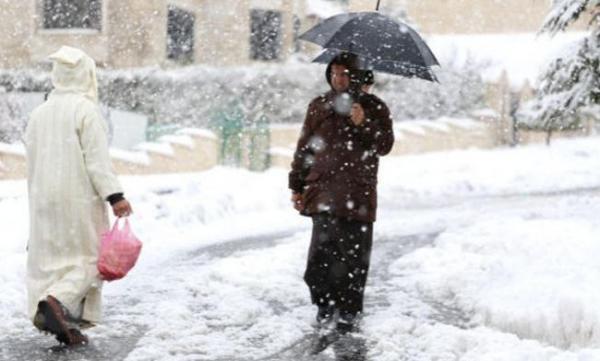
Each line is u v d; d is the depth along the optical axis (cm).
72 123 1482
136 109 7200
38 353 1427
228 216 3328
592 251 2014
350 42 1622
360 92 1677
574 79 3672
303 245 2445
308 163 1709
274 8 8456
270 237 2812
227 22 8212
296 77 7681
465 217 3294
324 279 1680
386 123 1683
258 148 6650
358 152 1673
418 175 5281
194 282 1998
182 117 7169
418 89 8544
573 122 3944
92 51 7456
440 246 2466
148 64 7481
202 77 7319
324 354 1470
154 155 5169
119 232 1459
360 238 1680
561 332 1474
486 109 9131
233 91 7350
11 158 4572
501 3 11288
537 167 5969
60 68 1518
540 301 1605
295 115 7562
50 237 1462
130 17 7469
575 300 1470
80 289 1447
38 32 7519
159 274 2122
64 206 1464
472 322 1672
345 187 1661
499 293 1739
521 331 1554
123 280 2039
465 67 9169
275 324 1634
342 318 1681
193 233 2858
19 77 6981
